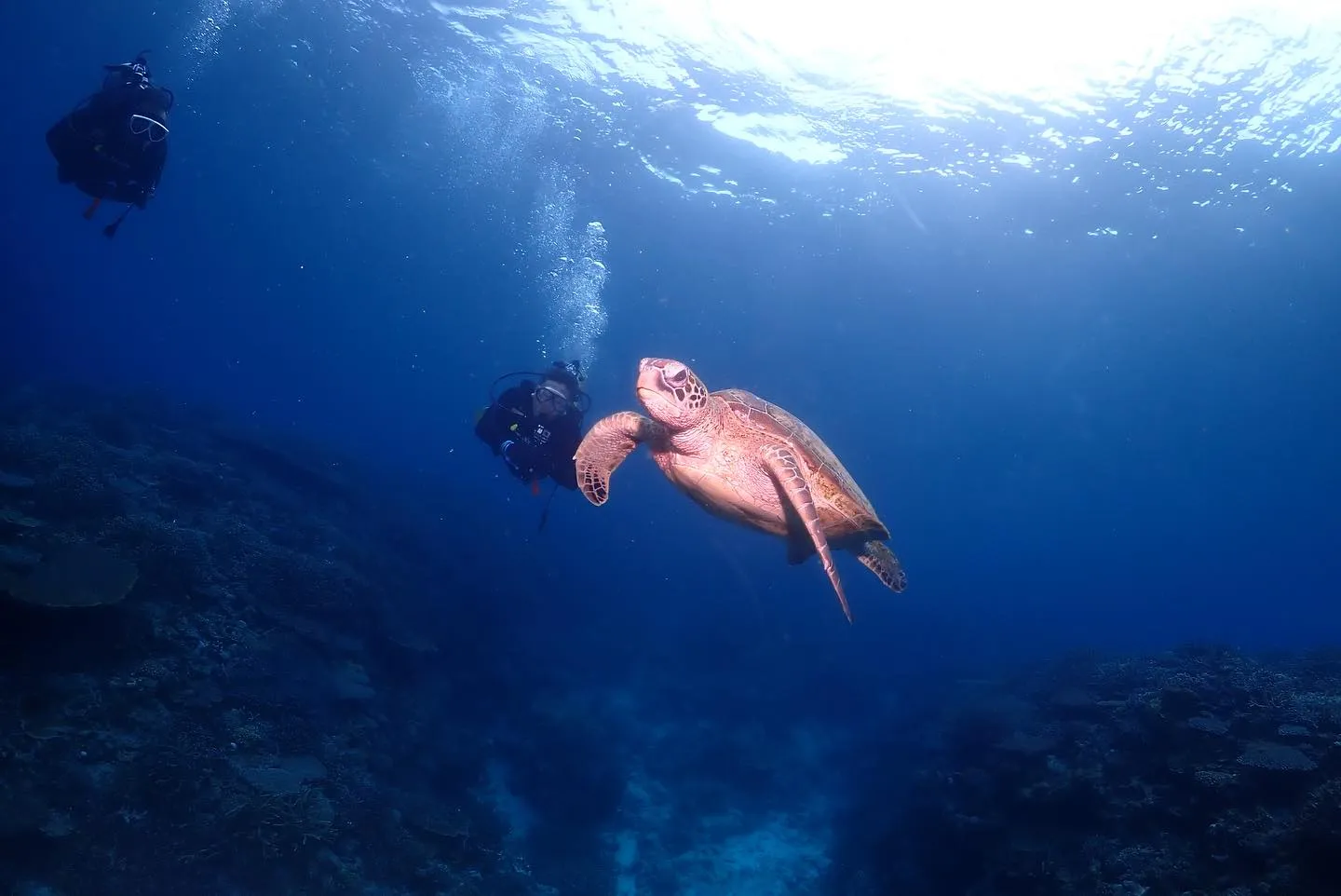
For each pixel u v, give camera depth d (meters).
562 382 7.91
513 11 19.91
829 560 4.32
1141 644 41.91
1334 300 29.08
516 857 11.32
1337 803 6.27
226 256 86.81
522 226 41.72
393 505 22.25
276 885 6.74
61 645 7.32
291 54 27.19
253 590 10.98
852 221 29.98
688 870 13.16
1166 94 18.20
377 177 40.28
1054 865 8.68
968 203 26.30
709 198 30.62
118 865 5.94
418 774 11.01
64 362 39.41
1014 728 11.59
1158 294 32.28
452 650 15.36
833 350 54.31
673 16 18.44
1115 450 76.56
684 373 4.63
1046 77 18.36
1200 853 7.52
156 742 7.05
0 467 10.70
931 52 18.09
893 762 15.73
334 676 10.49
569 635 21.58
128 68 6.37
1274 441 59.09
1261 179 21.72
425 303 82.56
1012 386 55.44
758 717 19.19
